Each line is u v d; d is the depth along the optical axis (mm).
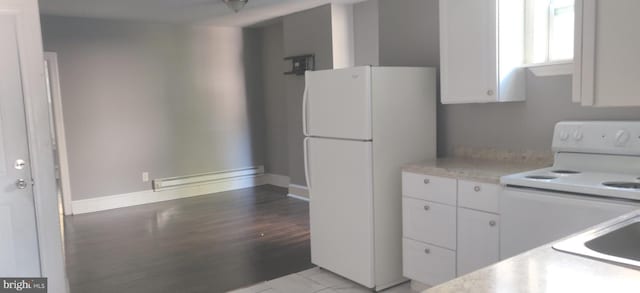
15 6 2627
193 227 4848
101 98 5688
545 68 2832
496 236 2531
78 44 5496
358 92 3004
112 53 5734
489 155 3227
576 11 2146
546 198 2217
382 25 3916
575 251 1206
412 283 3148
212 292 3189
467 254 2691
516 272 1076
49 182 2781
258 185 6984
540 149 2939
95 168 5688
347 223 3205
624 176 2328
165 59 6129
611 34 2039
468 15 2926
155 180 6105
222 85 6621
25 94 2686
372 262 3078
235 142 6789
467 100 2996
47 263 2812
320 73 3285
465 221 2682
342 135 3156
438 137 3553
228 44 6641
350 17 5445
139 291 3242
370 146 2996
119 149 5848
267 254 3951
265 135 6992
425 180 2889
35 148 2730
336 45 5367
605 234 1358
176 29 6191
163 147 6180
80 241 4441
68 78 5453
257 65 6910
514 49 2875
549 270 1082
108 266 3750
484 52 2865
